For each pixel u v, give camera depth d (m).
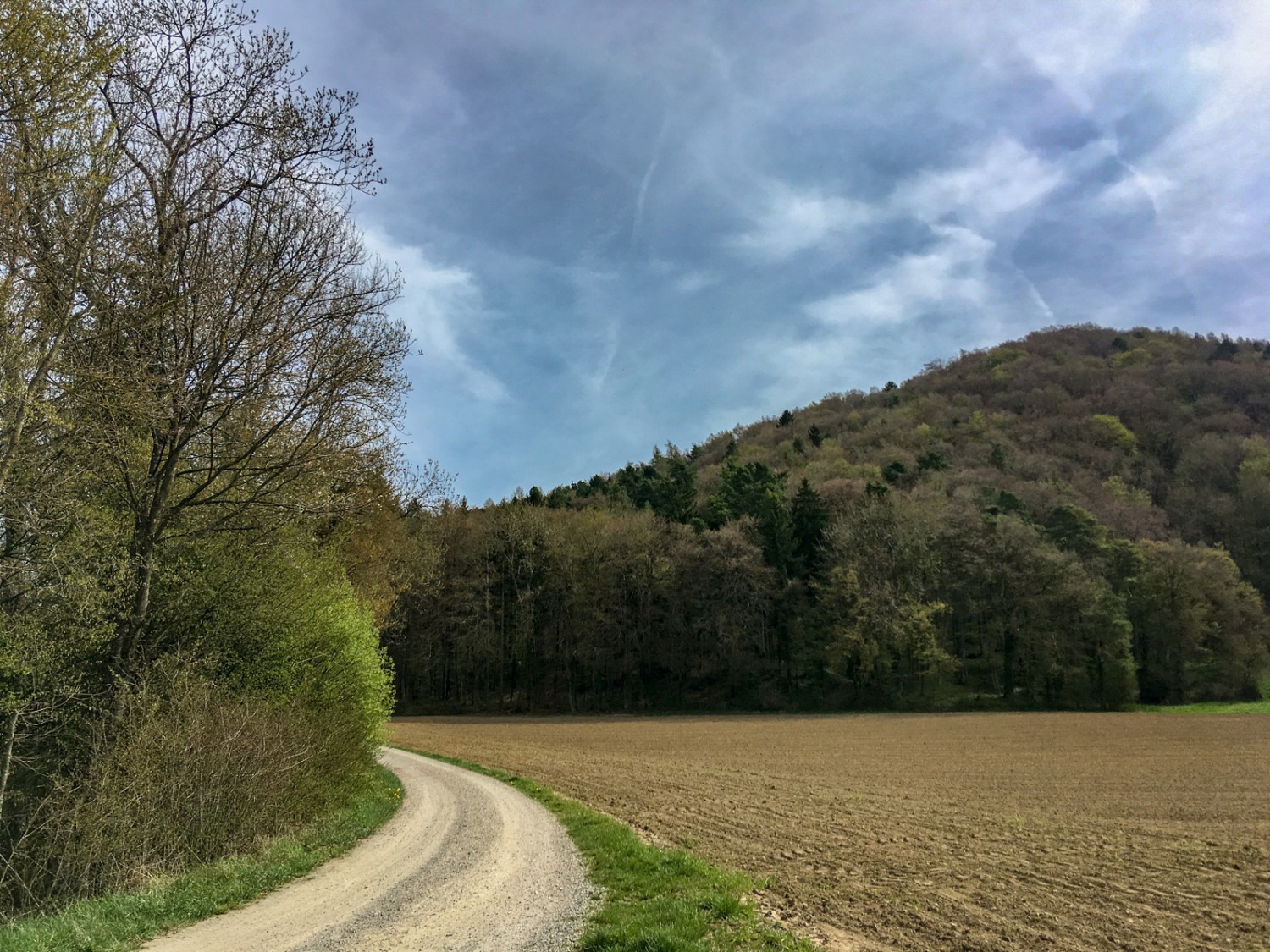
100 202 11.83
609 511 90.50
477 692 79.69
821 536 77.44
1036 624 65.12
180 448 14.48
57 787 11.97
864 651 65.31
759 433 150.50
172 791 11.85
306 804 15.09
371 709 21.00
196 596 15.98
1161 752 35.34
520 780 24.58
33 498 11.52
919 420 129.62
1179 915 10.34
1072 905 10.74
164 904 9.07
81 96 10.91
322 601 18.41
